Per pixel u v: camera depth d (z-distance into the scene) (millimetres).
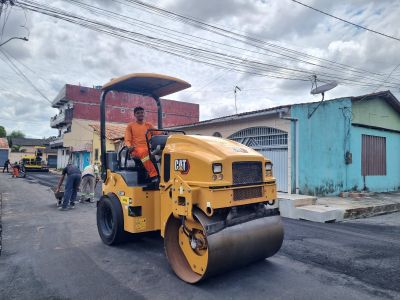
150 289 4137
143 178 5949
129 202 5621
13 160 56438
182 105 44562
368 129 13984
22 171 30641
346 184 12992
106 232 6262
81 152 33500
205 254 4230
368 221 8766
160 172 5148
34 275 4629
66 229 7559
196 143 4672
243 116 13078
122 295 3961
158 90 6914
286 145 11953
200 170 4293
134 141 6305
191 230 4484
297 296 3924
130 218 5582
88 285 4270
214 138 5094
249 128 13633
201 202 4219
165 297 3902
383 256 5500
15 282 4379
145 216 5594
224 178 4250
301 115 11711
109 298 3883
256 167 4703
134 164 6227
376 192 13953
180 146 4824
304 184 11648
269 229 4742
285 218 9062
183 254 4695
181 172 4570
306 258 5355
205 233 4055
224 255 4148
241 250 4348
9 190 16781
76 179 10656
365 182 13781
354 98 13195
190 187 4297
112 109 38562
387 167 14961
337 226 8016
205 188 4168
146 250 5816
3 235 7000
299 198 9391
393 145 15406
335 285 4258
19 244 6258
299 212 8961
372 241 6496
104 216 6379
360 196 12016
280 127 12047
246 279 4453
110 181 6301
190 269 4531
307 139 11820
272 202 5004
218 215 4383
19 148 66688
